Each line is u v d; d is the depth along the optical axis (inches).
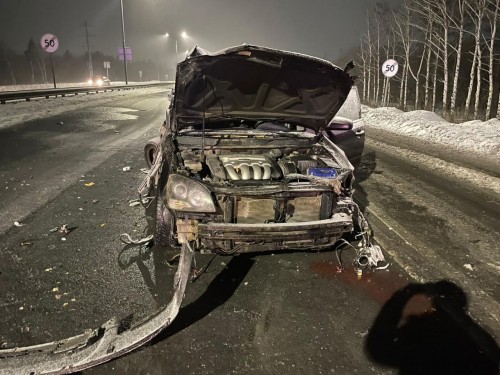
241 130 178.2
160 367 92.9
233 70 142.0
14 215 177.6
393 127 528.4
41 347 94.7
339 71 143.0
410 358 98.8
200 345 100.6
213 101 157.9
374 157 332.5
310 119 173.6
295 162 152.7
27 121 441.4
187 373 91.4
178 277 111.0
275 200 128.8
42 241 152.9
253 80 149.4
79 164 272.5
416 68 1083.9
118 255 143.3
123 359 95.0
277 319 111.9
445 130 447.8
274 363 95.4
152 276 130.6
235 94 156.7
